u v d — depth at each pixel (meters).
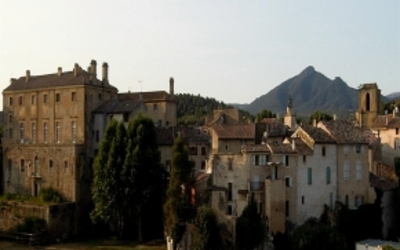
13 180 106.12
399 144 102.19
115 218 94.19
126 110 99.19
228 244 73.19
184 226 76.38
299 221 78.94
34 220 90.00
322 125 86.94
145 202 84.62
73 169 97.25
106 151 88.12
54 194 98.50
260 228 74.06
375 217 83.69
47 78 110.75
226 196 77.94
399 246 74.50
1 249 83.38
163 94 118.44
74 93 102.38
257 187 77.12
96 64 107.56
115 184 85.19
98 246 84.31
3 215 94.88
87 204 98.88
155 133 89.00
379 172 93.44
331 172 82.75
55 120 105.12
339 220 80.62
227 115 118.56
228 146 90.31
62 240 90.75
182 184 79.12
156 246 82.19
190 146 96.00
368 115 112.75
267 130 94.38
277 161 78.44
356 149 85.19
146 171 85.38
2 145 108.56
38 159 102.50
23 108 110.50
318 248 74.06
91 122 102.38
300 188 79.56
